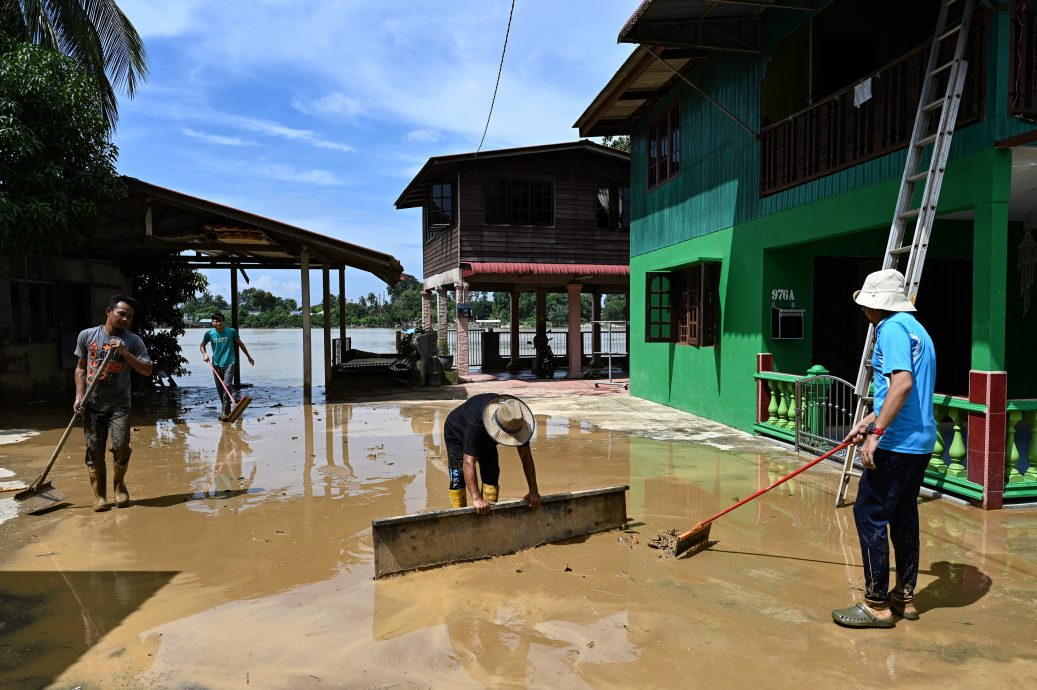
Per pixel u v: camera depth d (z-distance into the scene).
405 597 4.08
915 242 5.83
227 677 3.19
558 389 16.08
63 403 12.75
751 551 4.88
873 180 7.21
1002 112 5.70
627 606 3.95
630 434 9.71
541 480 7.02
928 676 3.18
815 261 9.83
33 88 10.01
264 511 5.88
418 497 6.32
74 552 4.89
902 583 3.81
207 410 12.44
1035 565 4.56
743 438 9.34
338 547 4.98
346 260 15.35
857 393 6.22
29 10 13.45
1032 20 5.74
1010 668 3.26
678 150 12.20
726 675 3.20
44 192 10.19
